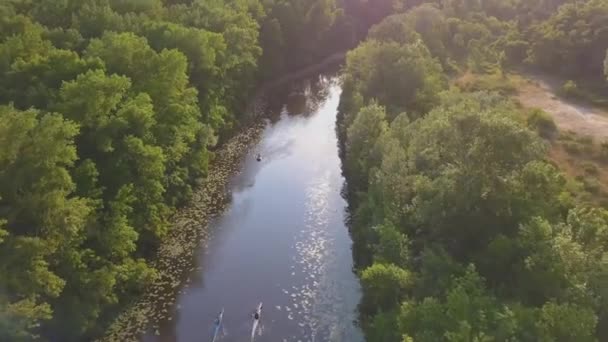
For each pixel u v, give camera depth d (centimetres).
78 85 4878
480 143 3988
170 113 5997
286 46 12419
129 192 4925
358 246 5425
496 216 4084
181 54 6241
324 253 5697
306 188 7062
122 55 5903
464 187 4062
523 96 8588
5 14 6694
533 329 3259
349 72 8894
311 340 4506
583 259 3569
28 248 3694
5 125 3825
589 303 3453
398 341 3706
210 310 4834
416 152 5166
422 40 10088
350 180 6569
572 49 9481
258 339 4516
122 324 4628
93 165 4597
